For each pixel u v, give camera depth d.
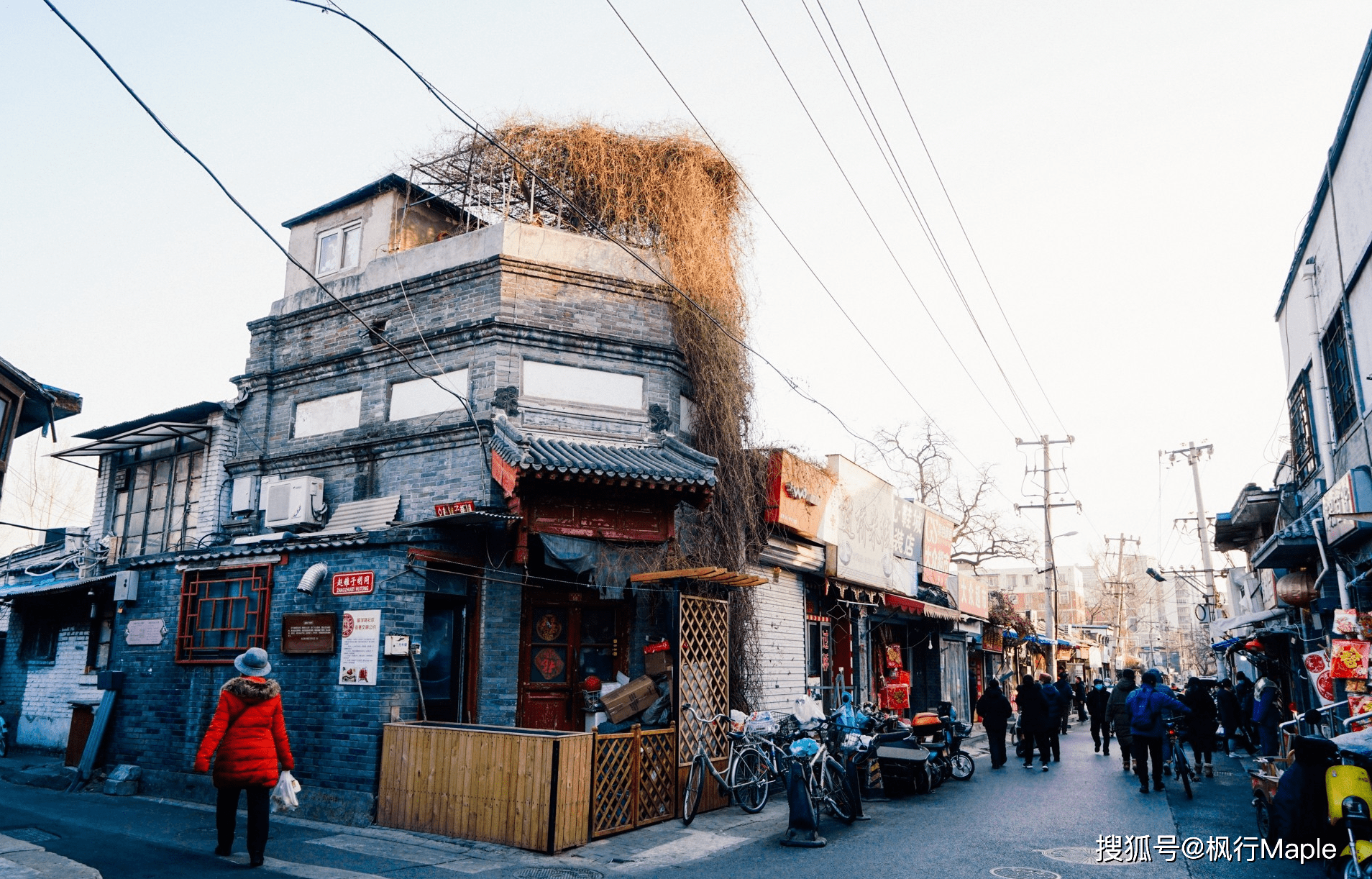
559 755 8.92
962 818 10.91
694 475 11.84
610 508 11.95
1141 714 12.99
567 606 12.60
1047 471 34.59
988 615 29.39
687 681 11.31
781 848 9.13
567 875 7.93
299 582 11.39
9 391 10.16
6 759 15.04
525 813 8.96
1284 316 17.08
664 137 15.12
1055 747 17.48
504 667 11.80
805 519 15.86
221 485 14.97
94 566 16.31
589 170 14.78
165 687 12.45
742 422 14.73
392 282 14.36
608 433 13.38
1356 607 12.09
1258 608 23.22
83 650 16.11
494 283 13.41
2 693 17.61
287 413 15.01
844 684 18.86
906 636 23.72
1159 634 95.06
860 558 18.66
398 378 13.89
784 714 15.32
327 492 14.05
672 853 8.86
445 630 11.77
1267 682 16.73
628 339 13.81
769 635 15.30
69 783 12.62
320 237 16.27
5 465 10.07
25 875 6.62
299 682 11.12
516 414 12.83
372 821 10.03
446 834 9.45
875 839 9.58
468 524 11.70
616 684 12.27
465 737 9.57
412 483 13.23
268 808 8.42
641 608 12.84
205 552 12.34
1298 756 8.17
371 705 10.43
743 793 11.31
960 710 26.38
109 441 16.14
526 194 15.67
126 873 7.54
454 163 15.71
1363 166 11.04
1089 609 79.31
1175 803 11.82
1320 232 13.58
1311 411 15.38
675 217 14.60
